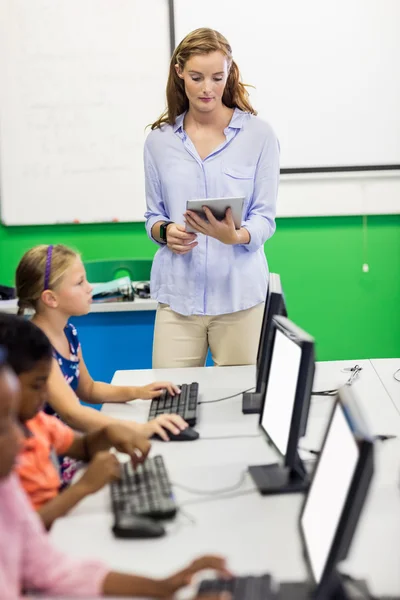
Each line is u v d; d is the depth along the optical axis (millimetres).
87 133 3863
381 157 3879
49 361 1507
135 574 1203
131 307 3287
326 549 1114
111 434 1744
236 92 2707
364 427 1084
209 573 1273
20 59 3803
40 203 3922
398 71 3811
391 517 1470
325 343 4125
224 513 1513
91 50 3799
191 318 2707
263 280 2719
